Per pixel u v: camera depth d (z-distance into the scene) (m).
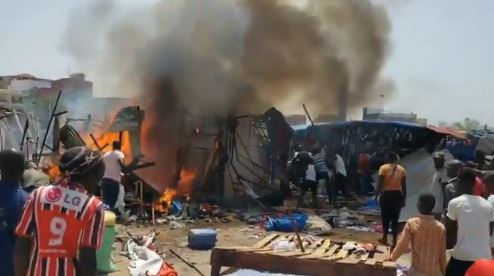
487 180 5.41
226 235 9.84
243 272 6.00
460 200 4.56
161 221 11.02
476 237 4.47
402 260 7.80
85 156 2.81
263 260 5.32
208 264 7.43
